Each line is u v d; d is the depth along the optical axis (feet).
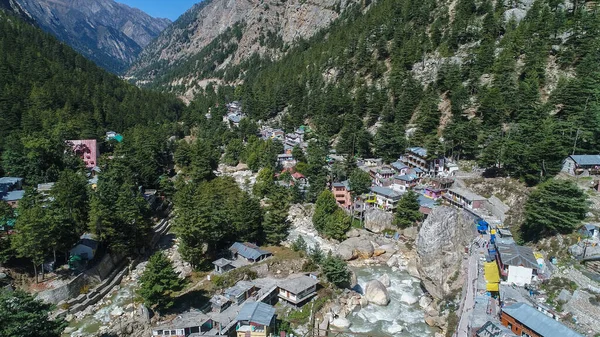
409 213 335.88
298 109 613.52
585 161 312.29
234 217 309.42
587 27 442.50
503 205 321.52
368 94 547.08
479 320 197.36
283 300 244.42
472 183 360.07
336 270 258.98
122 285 260.62
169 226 352.90
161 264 223.30
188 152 486.38
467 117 445.37
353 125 487.20
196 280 259.80
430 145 395.75
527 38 481.87
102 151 486.38
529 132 349.61
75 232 256.73
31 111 455.63
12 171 356.18
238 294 232.53
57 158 395.55
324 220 344.49
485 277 236.02
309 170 419.74
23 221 227.40
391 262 309.42
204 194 346.13
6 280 226.38
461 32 552.00
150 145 464.24
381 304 254.47
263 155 474.90
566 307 202.90
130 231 282.36
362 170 412.98
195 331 203.21
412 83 509.35
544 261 241.96
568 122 339.98
